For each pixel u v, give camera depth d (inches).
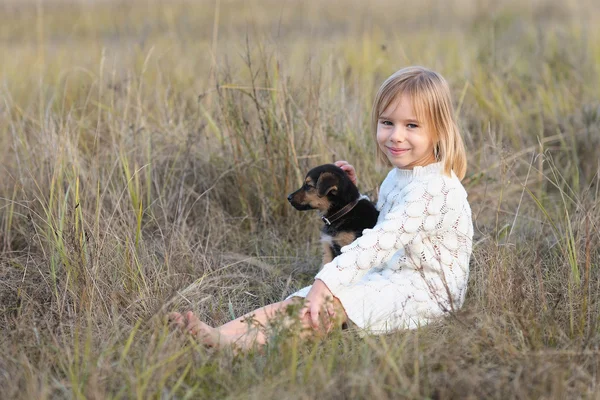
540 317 141.9
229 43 350.3
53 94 264.4
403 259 145.8
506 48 371.2
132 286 162.1
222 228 210.7
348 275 137.9
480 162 236.7
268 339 131.5
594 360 126.0
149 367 117.8
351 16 716.0
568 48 353.4
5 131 236.5
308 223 215.9
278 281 186.7
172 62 318.3
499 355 127.9
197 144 233.0
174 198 214.4
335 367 125.3
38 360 130.8
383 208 157.3
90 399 113.4
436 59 356.8
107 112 242.8
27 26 564.4
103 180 203.2
